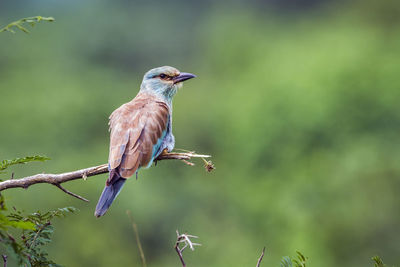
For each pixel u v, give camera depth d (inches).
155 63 1409.9
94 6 1450.5
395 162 739.4
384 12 1384.1
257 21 1540.4
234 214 816.9
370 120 820.0
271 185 794.8
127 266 701.3
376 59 908.0
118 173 222.1
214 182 895.7
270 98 875.4
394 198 693.3
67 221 672.4
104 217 716.7
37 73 1139.9
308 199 710.5
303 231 668.7
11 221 137.0
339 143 809.5
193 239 761.6
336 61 911.0
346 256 648.4
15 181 177.0
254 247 714.8
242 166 880.3
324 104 829.8
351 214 672.4
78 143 885.2
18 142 847.1
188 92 1157.7
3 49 1278.3
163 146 243.8
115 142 231.3
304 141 828.6
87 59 1349.7
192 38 1483.8
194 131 1033.5
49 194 674.2
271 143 841.5
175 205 815.7
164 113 249.0
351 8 1518.2
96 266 667.4
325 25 1403.8
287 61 1054.4
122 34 1401.3
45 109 898.7
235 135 917.8
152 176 823.7
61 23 1424.7
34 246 161.8
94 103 964.0
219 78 1280.8
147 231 752.3
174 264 738.2
